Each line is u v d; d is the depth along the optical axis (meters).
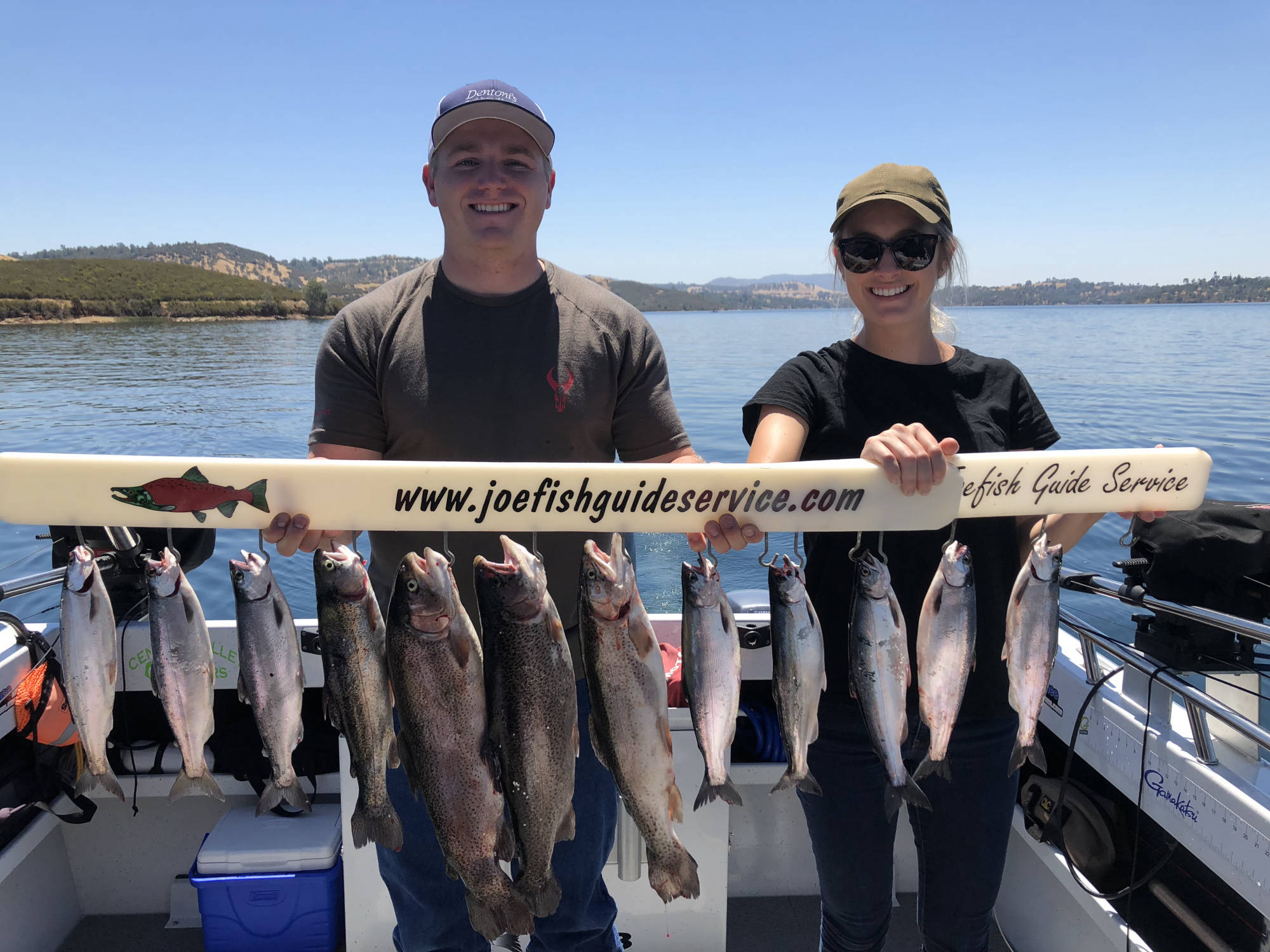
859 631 2.02
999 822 2.24
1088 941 2.67
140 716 3.22
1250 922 2.21
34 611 7.09
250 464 1.78
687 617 1.96
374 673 1.85
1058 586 2.05
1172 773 2.28
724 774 1.95
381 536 2.21
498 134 2.00
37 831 2.87
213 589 8.30
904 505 1.92
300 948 2.94
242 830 3.00
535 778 1.81
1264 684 4.20
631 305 2.31
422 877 2.23
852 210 2.18
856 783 2.21
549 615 1.82
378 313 2.13
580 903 2.32
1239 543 2.21
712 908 2.91
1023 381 2.39
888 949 3.05
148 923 3.17
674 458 2.27
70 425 15.95
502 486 1.82
